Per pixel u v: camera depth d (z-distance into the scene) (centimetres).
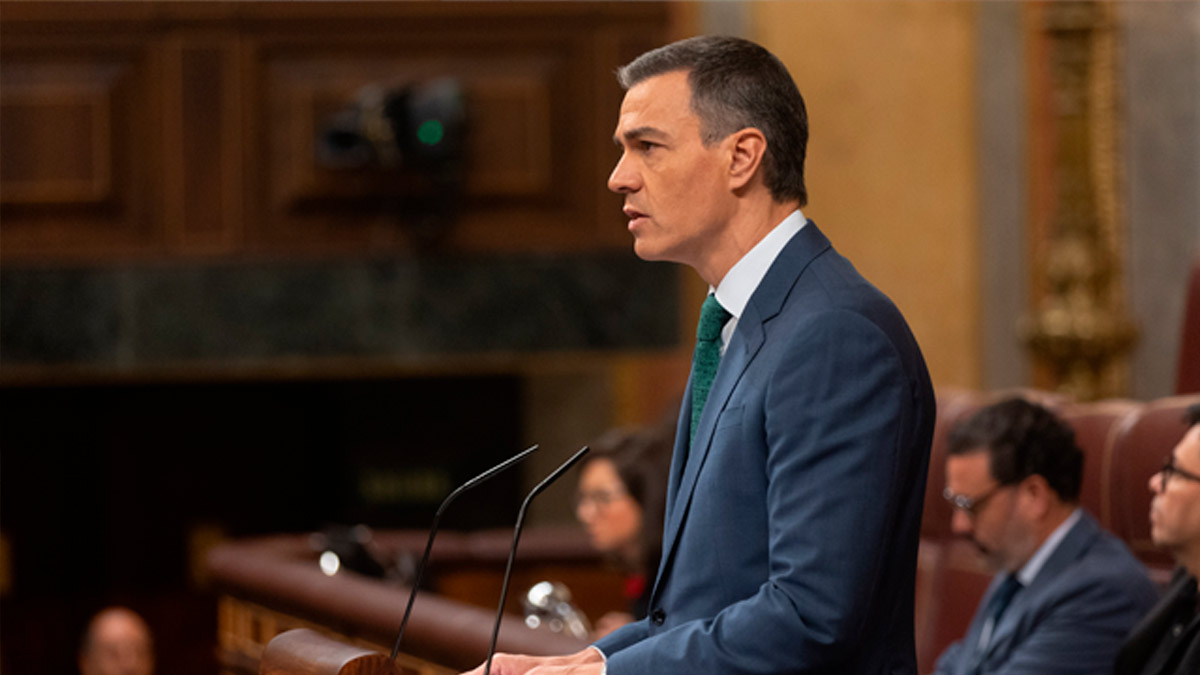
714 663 498
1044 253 2162
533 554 1686
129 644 1877
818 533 497
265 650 600
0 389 2738
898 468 512
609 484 1210
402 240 2167
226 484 2798
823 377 516
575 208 2197
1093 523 997
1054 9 2139
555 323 2194
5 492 2750
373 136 2045
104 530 2789
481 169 2183
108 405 2773
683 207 566
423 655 1056
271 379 2791
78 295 2155
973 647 1023
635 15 2195
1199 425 840
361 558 1475
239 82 2159
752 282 566
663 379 2311
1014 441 976
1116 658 842
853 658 530
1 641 2750
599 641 568
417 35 2177
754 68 568
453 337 2181
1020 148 2181
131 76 2159
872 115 2205
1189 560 840
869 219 2208
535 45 2197
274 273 2169
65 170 2147
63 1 2138
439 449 2648
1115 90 2136
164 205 2164
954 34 2203
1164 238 2131
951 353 2208
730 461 536
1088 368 2131
